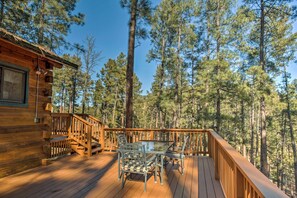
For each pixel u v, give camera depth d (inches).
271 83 484.4
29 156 182.1
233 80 480.1
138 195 126.6
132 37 312.2
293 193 879.1
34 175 164.1
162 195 127.2
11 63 164.6
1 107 156.1
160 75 688.4
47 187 137.6
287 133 976.3
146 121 1228.5
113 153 263.0
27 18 382.9
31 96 185.6
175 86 647.1
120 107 1091.9
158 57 681.6
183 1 609.0
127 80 304.7
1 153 155.6
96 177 161.2
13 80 168.7
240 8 511.2
